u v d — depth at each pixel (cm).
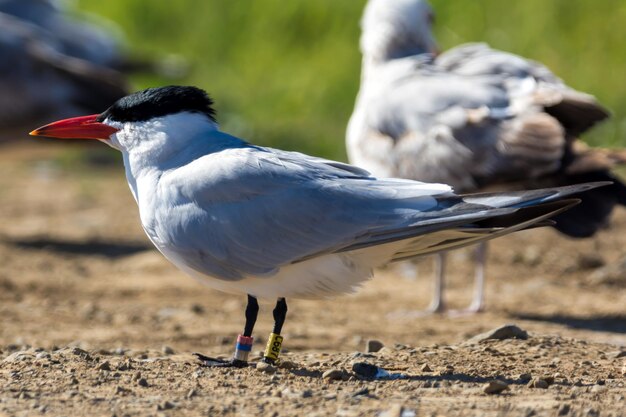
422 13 1429
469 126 1274
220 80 2680
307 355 969
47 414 743
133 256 1653
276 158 870
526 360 922
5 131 1834
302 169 859
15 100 1814
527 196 808
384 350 973
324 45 2678
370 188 845
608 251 1633
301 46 2709
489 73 1327
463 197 830
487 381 835
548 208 805
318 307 1344
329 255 846
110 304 1356
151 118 891
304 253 841
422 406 750
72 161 2397
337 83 2541
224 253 855
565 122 1296
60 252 1666
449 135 1280
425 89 1318
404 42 1418
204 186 859
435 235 837
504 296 1412
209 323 1248
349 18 2688
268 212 845
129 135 897
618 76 2344
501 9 2525
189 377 846
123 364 888
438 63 1378
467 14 2531
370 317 1290
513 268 1566
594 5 2464
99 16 2953
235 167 857
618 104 2273
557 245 1667
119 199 2072
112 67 2236
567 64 2392
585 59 2395
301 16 2736
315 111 2509
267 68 2675
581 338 1134
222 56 2775
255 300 894
